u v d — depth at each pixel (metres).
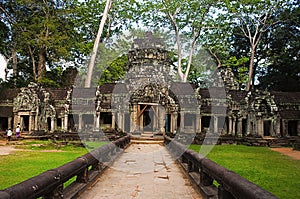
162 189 9.81
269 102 37.22
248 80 47.28
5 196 4.20
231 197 6.45
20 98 39.25
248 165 17.88
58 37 42.94
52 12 46.34
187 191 9.59
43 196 6.45
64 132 36.28
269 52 53.97
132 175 11.92
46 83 45.31
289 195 10.43
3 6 46.38
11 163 17.20
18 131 35.56
